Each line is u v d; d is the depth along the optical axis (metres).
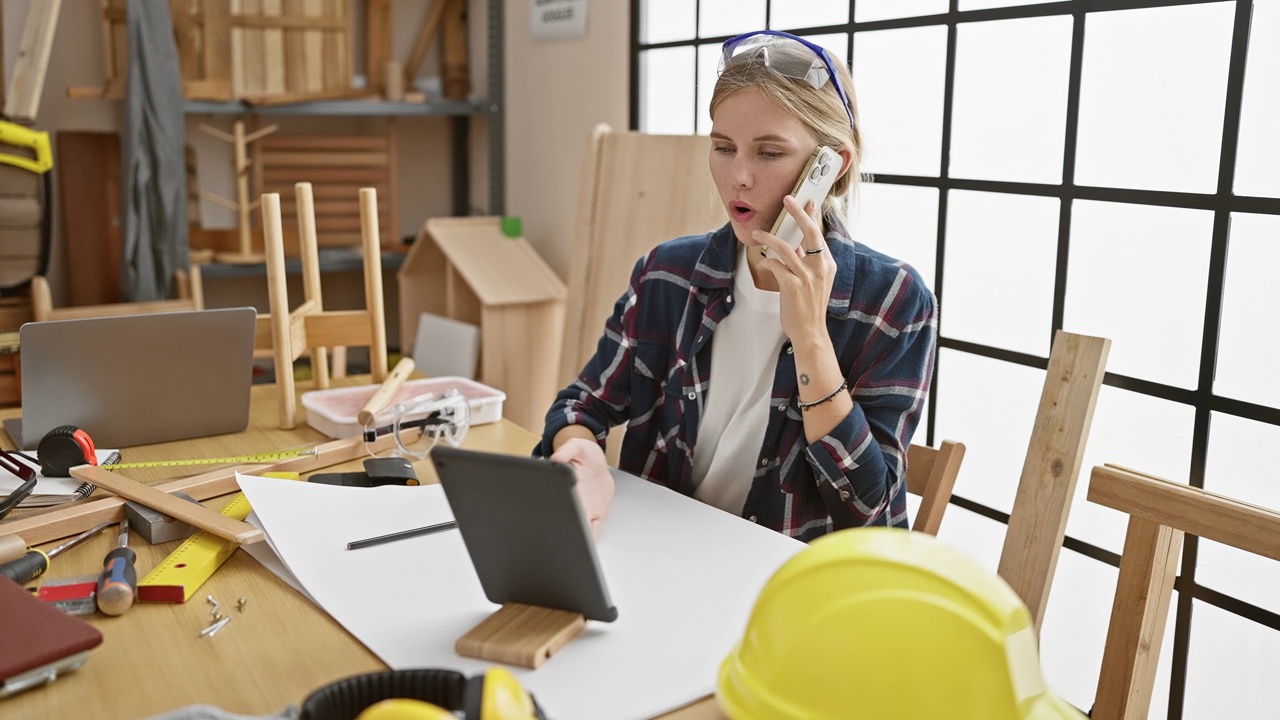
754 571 1.08
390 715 0.64
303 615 0.99
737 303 1.44
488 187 3.64
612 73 2.94
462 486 0.88
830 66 1.31
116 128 3.31
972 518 2.07
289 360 1.69
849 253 1.39
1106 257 1.76
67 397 1.49
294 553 1.11
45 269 2.76
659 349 1.53
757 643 0.76
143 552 1.15
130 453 1.54
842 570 0.73
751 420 1.42
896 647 0.70
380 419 1.57
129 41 2.83
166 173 2.92
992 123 1.94
